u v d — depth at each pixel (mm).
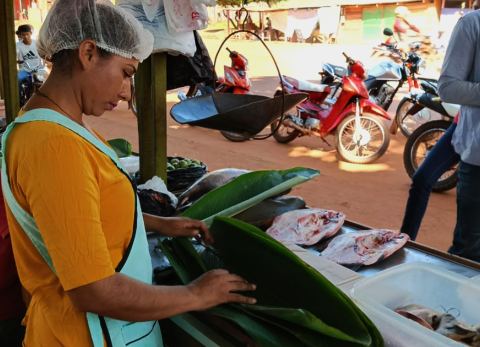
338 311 1128
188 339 1321
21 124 972
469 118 2350
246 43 18375
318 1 18453
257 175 1752
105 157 1013
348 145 5648
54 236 912
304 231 1710
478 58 2291
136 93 2203
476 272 1488
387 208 4168
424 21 14961
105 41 1016
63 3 1000
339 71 6027
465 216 2445
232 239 1382
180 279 1345
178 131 7004
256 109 1592
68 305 1058
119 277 976
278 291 1264
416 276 1359
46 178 911
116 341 1088
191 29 1882
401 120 5984
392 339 1096
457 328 1170
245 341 1178
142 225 1142
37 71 8109
